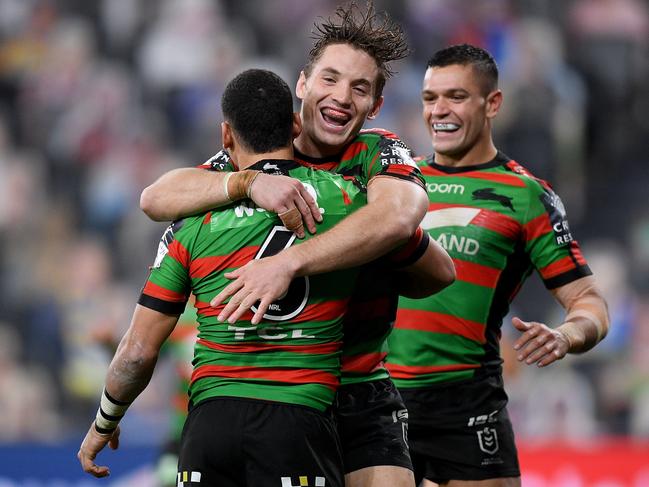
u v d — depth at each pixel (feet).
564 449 86.74
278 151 44.45
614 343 121.70
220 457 42.50
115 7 166.71
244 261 42.68
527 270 58.23
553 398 112.88
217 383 43.01
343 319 44.65
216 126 154.61
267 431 41.93
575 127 147.02
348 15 48.52
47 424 122.83
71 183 152.05
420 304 56.39
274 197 42.14
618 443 103.30
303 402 42.32
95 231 147.64
